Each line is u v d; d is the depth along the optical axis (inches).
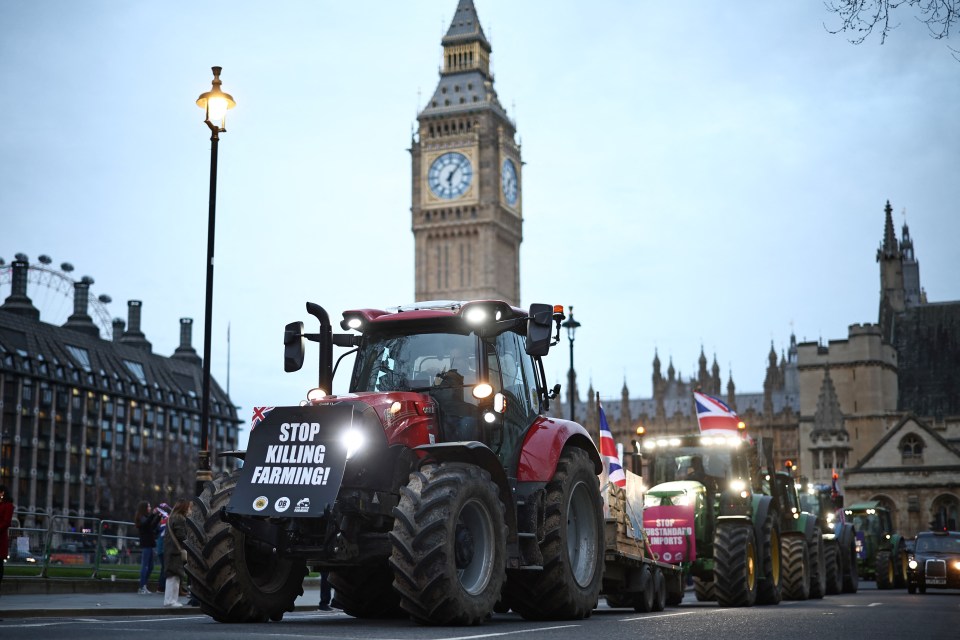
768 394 6889.8
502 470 551.5
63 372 5605.3
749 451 1032.8
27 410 5393.7
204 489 539.8
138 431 6092.5
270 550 550.6
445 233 7106.3
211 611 534.9
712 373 7869.1
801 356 4574.3
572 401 1756.9
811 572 1168.2
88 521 1208.2
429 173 7150.6
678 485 935.7
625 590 761.6
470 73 7239.2
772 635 474.0
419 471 516.7
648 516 911.0
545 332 580.1
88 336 5984.3
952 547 1464.1
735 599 901.8
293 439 521.0
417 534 489.4
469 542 517.0
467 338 594.2
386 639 411.8
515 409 609.0
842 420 4256.9
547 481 598.5
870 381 4453.7
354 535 522.3
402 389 587.5
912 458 3619.6
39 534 1114.1
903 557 1491.1
